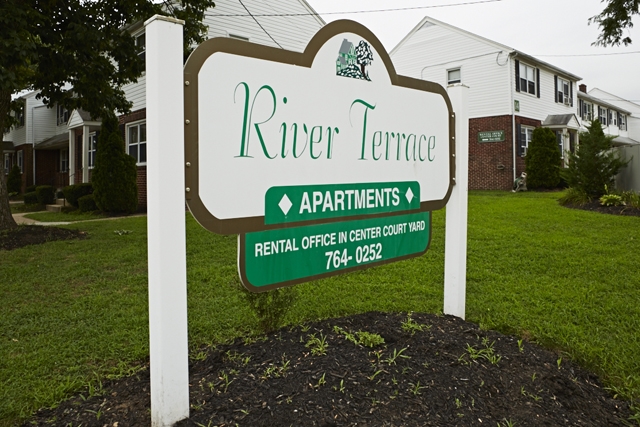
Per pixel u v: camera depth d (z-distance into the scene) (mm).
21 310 4531
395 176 3562
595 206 11602
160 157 2188
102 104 10977
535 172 18609
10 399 2807
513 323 4035
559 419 2564
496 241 7641
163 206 2211
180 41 2248
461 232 4012
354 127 3230
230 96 2492
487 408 2584
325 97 3027
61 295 5078
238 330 3908
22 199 25156
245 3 14367
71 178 19938
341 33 3119
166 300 2250
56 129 26297
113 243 8328
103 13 10062
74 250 7688
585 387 3002
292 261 2873
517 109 20359
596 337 3754
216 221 2443
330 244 3098
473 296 4867
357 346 3109
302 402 2439
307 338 3262
